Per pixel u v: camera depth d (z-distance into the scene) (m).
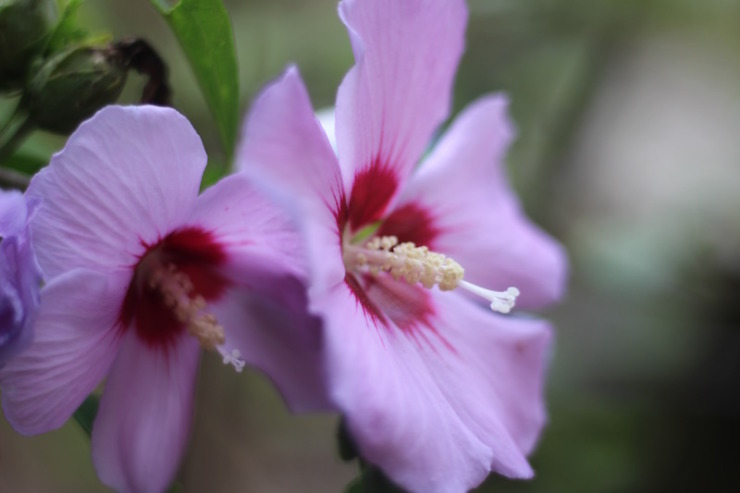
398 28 0.32
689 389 0.60
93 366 0.32
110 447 0.32
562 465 0.54
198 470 0.54
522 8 0.59
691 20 0.62
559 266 0.39
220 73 0.35
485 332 0.35
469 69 0.60
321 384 0.33
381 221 0.35
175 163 0.31
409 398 0.31
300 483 0.61
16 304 0.29
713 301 0.62
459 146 0.38
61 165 0.30
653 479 0.58
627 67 0.69
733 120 0.78
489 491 0.51
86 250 0.31
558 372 0.58
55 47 0.35
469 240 0.38
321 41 0.58
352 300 0.32
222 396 0.56
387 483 0.32
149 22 0.56
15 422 0.31
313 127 0.30
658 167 0.74
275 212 0.32
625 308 0.63
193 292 0.34
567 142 0.61
